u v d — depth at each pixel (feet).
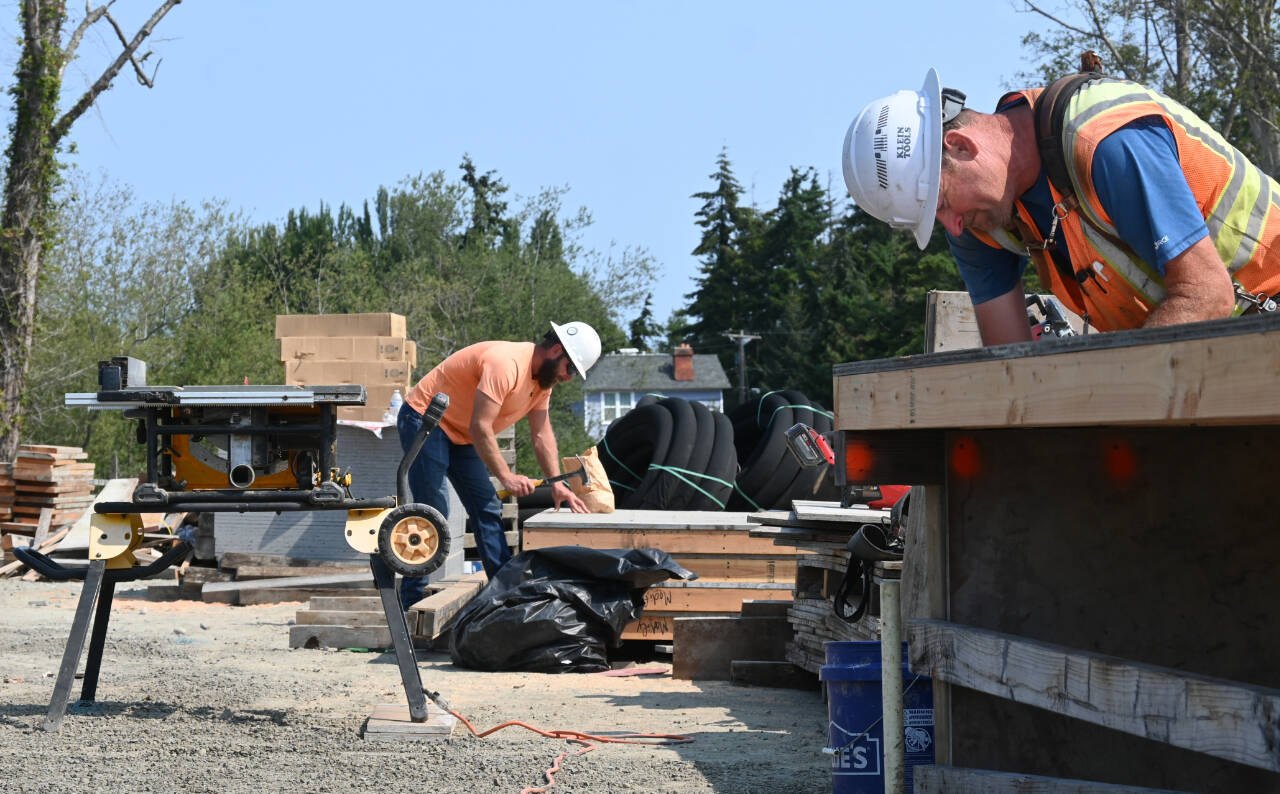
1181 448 10.22
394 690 18.97
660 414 31.35
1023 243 11.09
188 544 17.02
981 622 10.77
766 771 13.30
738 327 232.53
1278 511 9.82
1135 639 10.26
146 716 16.33
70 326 91.35
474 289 136.77
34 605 31.86
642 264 140.36
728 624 20.79
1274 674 9.76
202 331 104.42
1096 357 7.50
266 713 16.72
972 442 10.87
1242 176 9.82
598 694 19.06
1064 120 9.70
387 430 32.86
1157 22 76.38
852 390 10.61
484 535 24.61
